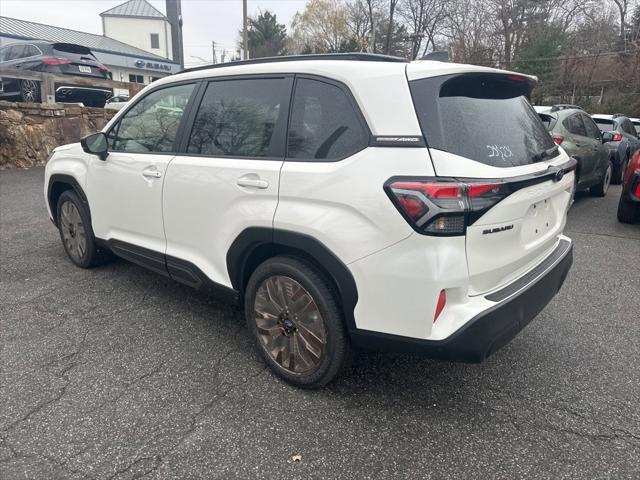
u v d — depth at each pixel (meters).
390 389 2.86
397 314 2.34
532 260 2.77
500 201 2.29
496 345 2.38
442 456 2.34
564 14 38.44
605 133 8.56
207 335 3.47
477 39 40.47
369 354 3.25
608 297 4.32
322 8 46.31
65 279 4.44
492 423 2.58
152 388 2.83
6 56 13.21
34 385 2.82
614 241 6.15
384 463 2.29
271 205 2.72
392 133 2.33
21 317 3.68
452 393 2.84
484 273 2.34
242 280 3.06
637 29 35.75
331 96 2.60
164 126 3.53
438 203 2.16
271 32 53.25
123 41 46.97
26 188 8.69
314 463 2.28
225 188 2.95
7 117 10.55
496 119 2.63
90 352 3.21
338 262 2.45
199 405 2.68
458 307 2.29
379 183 2.30
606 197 9.37
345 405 2.71
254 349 3.29
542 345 3.43
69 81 12.18
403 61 2.55
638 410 2.71
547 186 2.70
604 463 2.30
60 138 11.45
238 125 3.03
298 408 2.67
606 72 30.59
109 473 2.19
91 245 4.43
